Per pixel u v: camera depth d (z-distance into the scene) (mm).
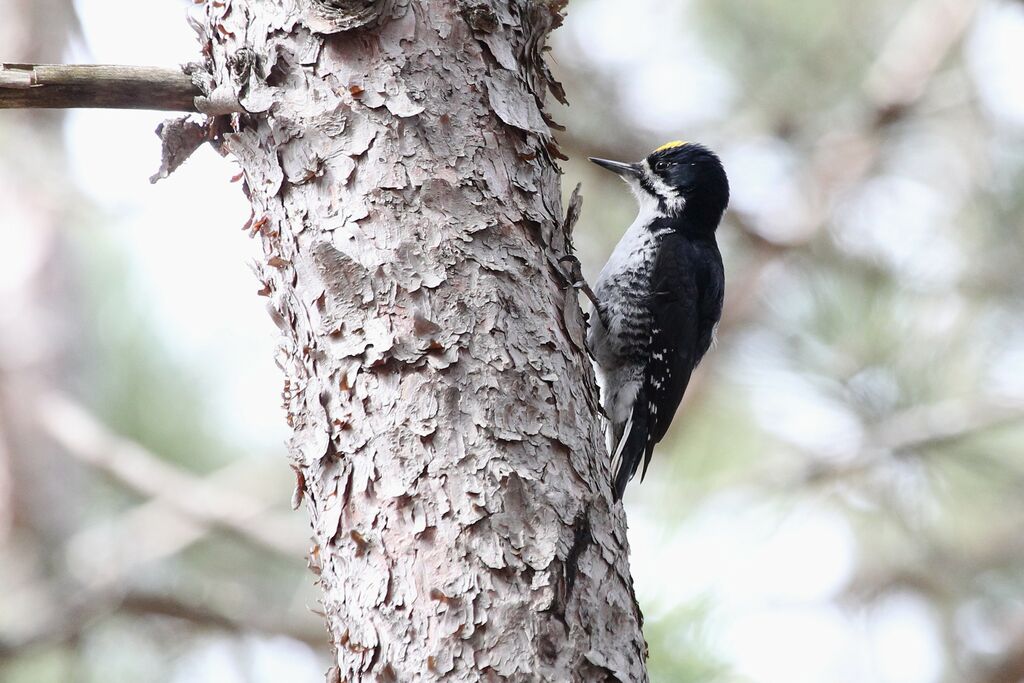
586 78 11719
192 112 6070
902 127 11742
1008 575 12031
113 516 14633
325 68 5766
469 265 5547
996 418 10719
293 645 12188
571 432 5531
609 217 12211
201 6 6203
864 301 11117
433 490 5246
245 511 12664
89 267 15188
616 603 5391
